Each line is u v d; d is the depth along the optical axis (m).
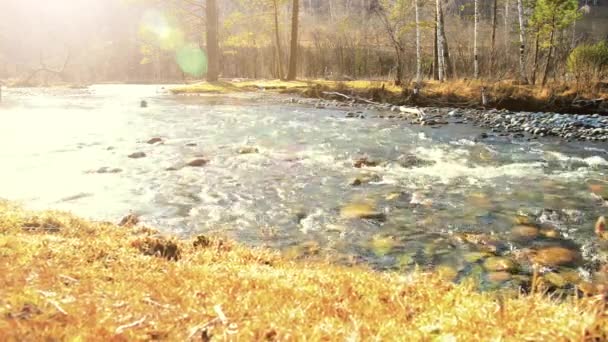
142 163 11.94
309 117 20.97
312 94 29.33
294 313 3.14
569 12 26.84
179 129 17.41
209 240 6.16
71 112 22.17
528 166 12.09
